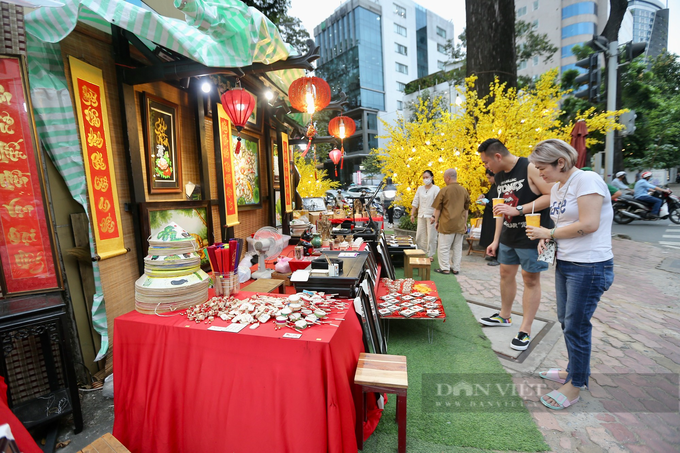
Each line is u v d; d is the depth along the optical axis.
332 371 1.56
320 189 13.47
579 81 7.78
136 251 3.01
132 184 2.89
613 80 7.62
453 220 5.50
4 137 1.97
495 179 3.27
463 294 4.62
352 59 46.03
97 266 2.57
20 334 1.89
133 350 1.94
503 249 3.28
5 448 0.99
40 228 2.08
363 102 45.91
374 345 2.49
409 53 50.62
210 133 4.18
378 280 4.02
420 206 6.77
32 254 2.07
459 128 7.95
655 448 1.87
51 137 2.34
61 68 2.37
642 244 7.57
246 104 3.04
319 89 3.56
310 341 1.56
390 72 48.06
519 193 2.96
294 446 1.56
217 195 4.29
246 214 5.32
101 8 2.08
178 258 2.10
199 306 2.04
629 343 3.11
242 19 2.41
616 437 1.96
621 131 7.57
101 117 2.65
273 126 6.21
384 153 9.94
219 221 4.36
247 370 1.67
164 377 1.84
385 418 2.17
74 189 2.45
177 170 3.52
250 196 5.41
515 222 2.98
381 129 47.12
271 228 4.07
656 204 10.02
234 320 1.86
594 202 2.01
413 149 8.95
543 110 7.63
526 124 7.24
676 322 3.57
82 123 2.46
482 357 2.92
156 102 3.18
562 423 2.09
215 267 2.36
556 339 3.22
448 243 5.63
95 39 2.63
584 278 2.10
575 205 2.13
